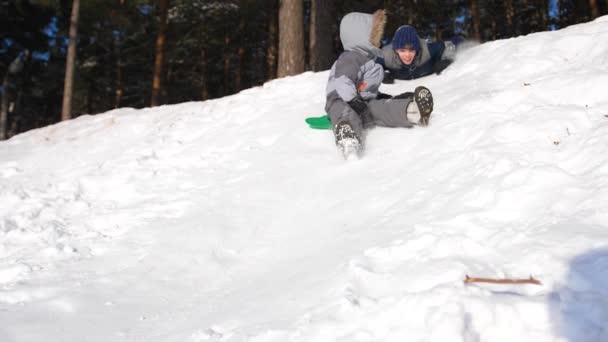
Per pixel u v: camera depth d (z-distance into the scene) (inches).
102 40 791.1
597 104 109.0
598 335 51.9
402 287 68.6
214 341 71.9
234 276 96.7
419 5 739.4
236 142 173.5
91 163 190.1
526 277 62.9
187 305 88.4
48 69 905.5
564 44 150.9
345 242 92.3
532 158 93.3
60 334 81.1
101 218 134.0
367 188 114.5
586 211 71.6
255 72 945.5
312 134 159.8
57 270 105.0
